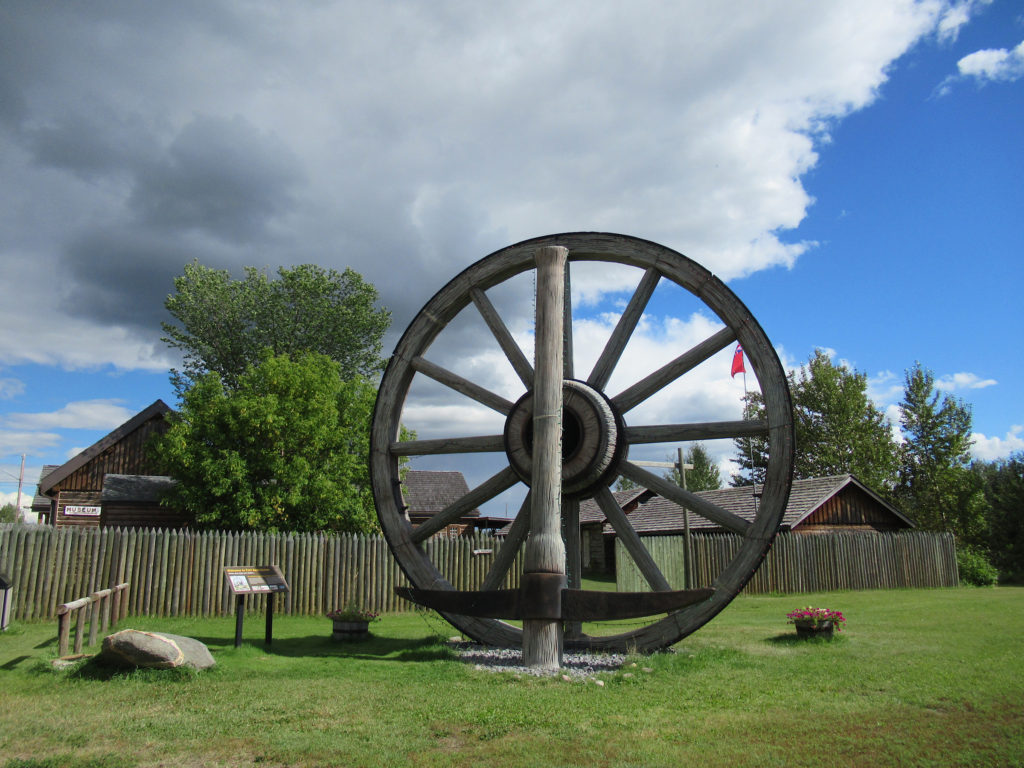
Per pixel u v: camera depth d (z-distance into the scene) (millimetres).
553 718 4754
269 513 16094
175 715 4844
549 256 7844
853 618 10961
